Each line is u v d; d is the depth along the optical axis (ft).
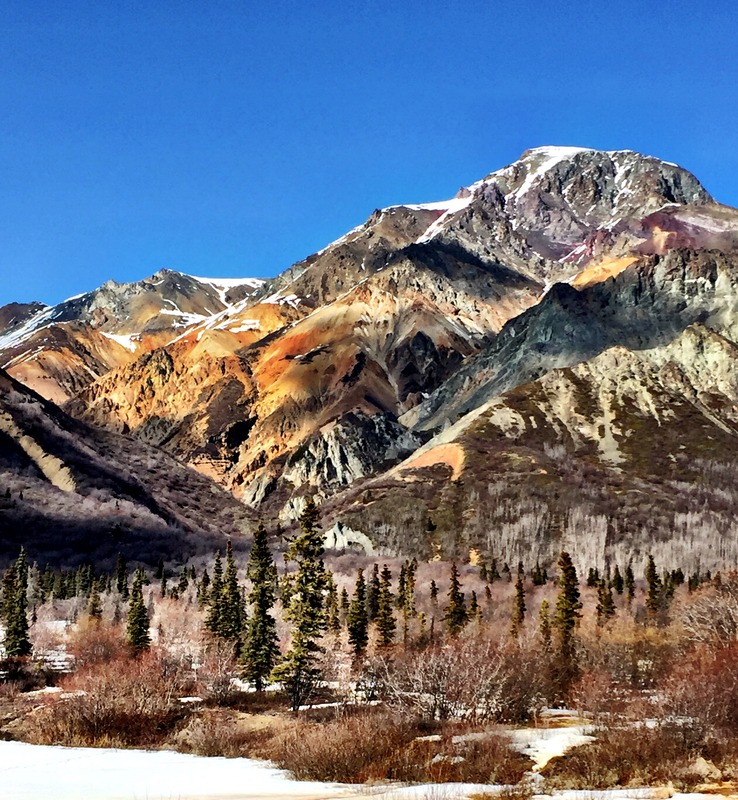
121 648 308.40
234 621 310.45
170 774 131.85
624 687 220.02
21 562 522.88
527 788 115.85
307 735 150.71
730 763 127.75
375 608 370.94
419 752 141.90
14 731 185.98
